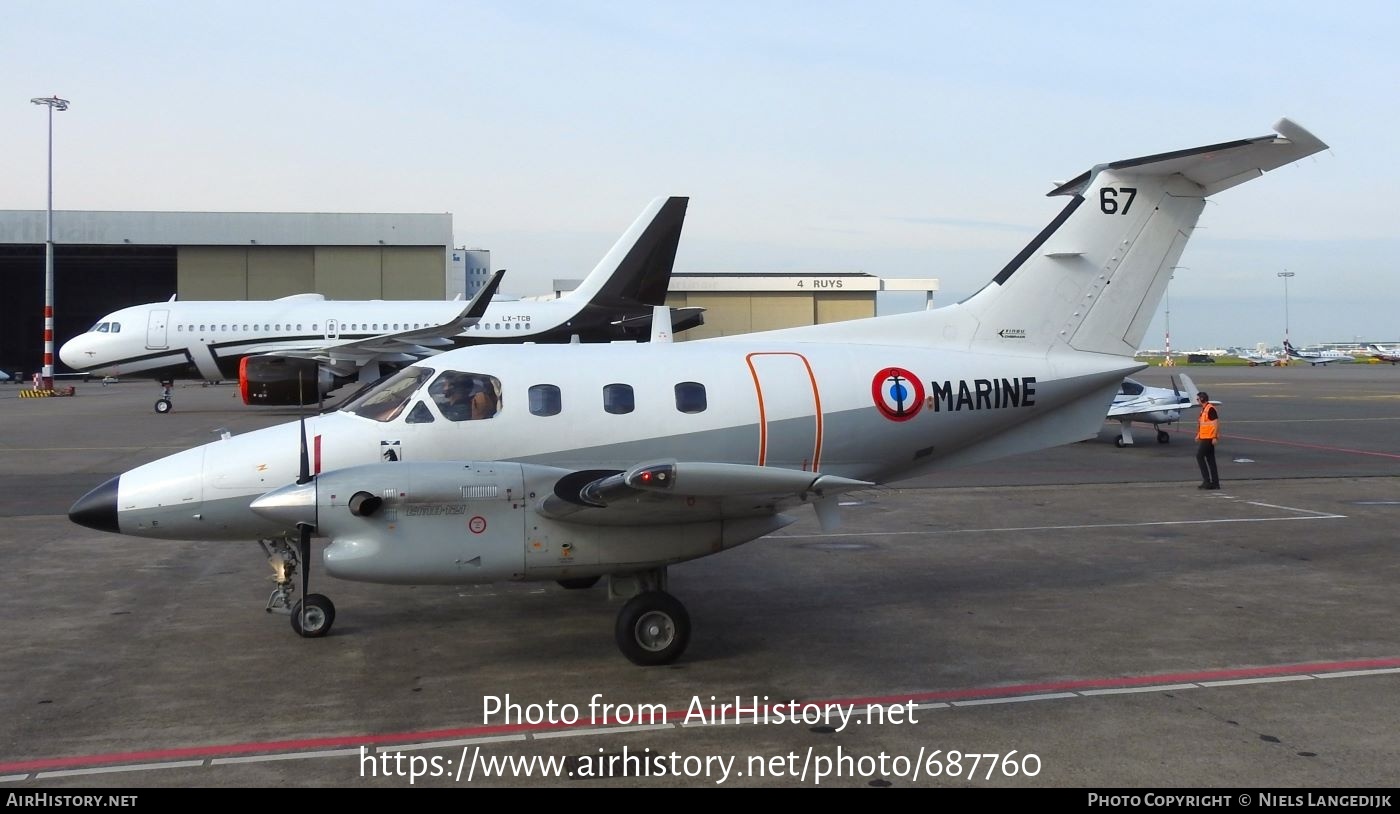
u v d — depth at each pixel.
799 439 8.82
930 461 9.52
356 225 55.59
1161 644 7.75
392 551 6.93
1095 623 8.39
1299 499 15.47
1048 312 9.83
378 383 9.01
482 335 30.22
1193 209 10.00
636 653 7.21
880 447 9.13
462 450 8.23
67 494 15.57
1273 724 5.99
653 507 7.02
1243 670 7.07
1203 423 16.44
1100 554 11.35
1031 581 10.02
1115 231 9.90
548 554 7.14
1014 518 13.83
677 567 10.75
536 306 30.92
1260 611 8.77
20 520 13.45
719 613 8.79
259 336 30.47
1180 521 13.52
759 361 8.93
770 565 10.80
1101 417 9.99
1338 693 6.56
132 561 10.95
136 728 6.01
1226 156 9.38
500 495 7.07
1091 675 6.98
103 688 6.76
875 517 13.94
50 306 44.16
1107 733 5.86
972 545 11.90
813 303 66.62
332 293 55.66
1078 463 20.08
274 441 8.09
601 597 9.41
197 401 36.88
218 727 6.03
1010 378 9.51
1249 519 13.64
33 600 9.23
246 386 27.34
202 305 30.83
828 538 12.38
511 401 8.34
